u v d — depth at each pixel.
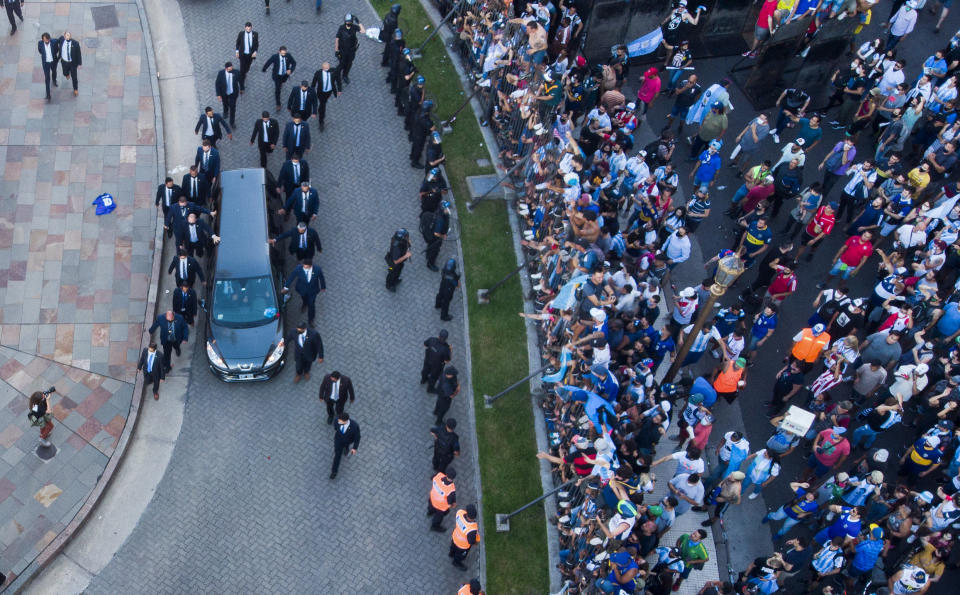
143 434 18.75
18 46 25.58
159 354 18.64
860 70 24.19
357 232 22.50
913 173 21.98
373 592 17.03
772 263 19.78
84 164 23.08
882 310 19.97
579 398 16.75
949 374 18.36
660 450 18.83
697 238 22.34
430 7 28.44
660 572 15.84
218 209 20.66
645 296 18.45
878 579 16.86
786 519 17.33
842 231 22.92
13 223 21.73
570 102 23.27
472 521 16.22
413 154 23.72
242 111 24.75
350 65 25.05
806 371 18.62
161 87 25.20
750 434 19.23
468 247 22.41
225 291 19.69
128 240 21.80
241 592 16.83
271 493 18.12
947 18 28.69
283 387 19.70
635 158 20.91
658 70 26.39
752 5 26.75
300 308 21.03
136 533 17.45
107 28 26.33
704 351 19.66
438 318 21.16
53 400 19.06
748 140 22.89
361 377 19.97
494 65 23.52
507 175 22.97
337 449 17.72
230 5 27.42
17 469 18.00
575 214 18.91
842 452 17.11
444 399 18.56
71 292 20.75
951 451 18.11
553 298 20.27
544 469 18.77
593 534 15.97
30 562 16.81
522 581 17.25
